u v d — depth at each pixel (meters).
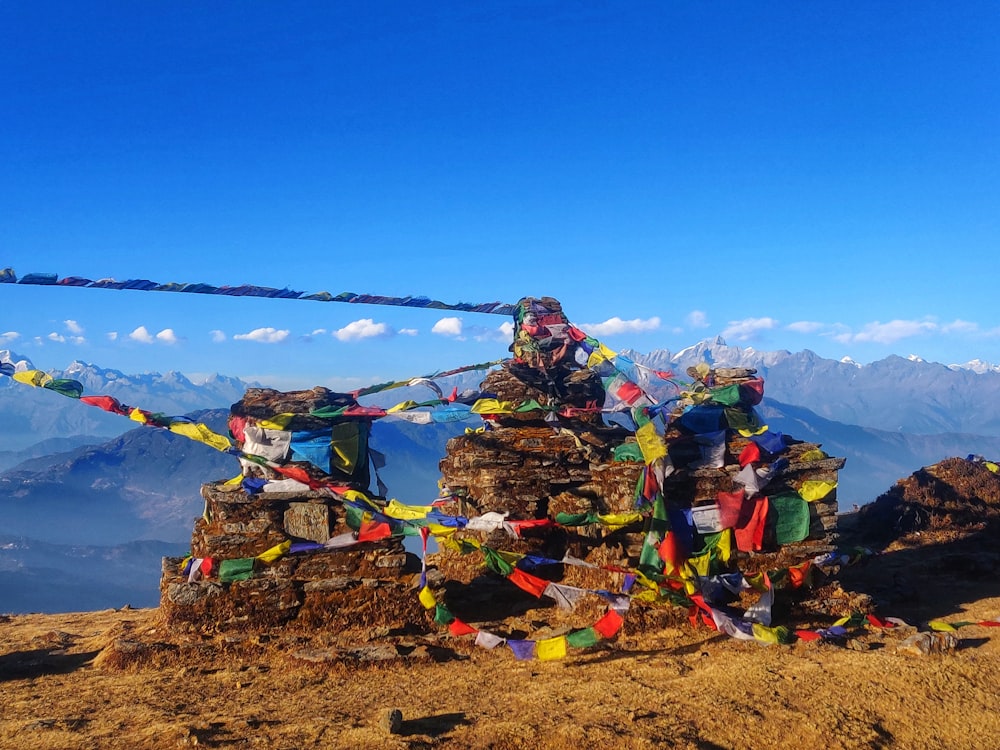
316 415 17.83
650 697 13.48
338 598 16.77
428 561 22.00
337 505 17.31
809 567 18.53
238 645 15.66
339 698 13.41
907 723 13.12
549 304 22.91
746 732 12.38
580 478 20.88
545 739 11.80
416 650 15.66
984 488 28.53
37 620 20.14
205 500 17.14
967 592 21.33
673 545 17.58
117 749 11.25
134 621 17.94
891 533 28.47
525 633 17.17
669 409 20.02
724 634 17.03
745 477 18.42
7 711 12.80
